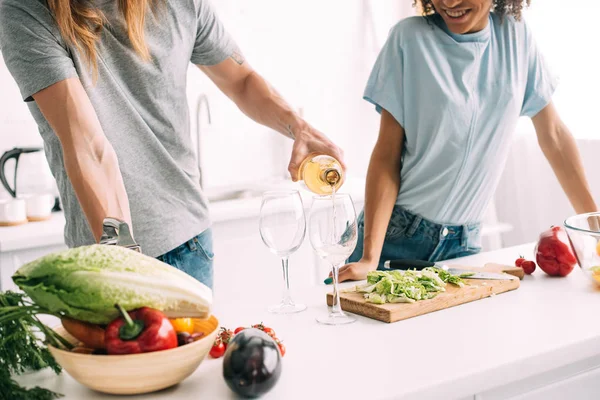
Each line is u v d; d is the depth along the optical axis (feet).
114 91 5.37
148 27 5.46
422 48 6.03
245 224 9.46
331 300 4.52
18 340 3.26
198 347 3.17
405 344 3.72
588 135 10.64
